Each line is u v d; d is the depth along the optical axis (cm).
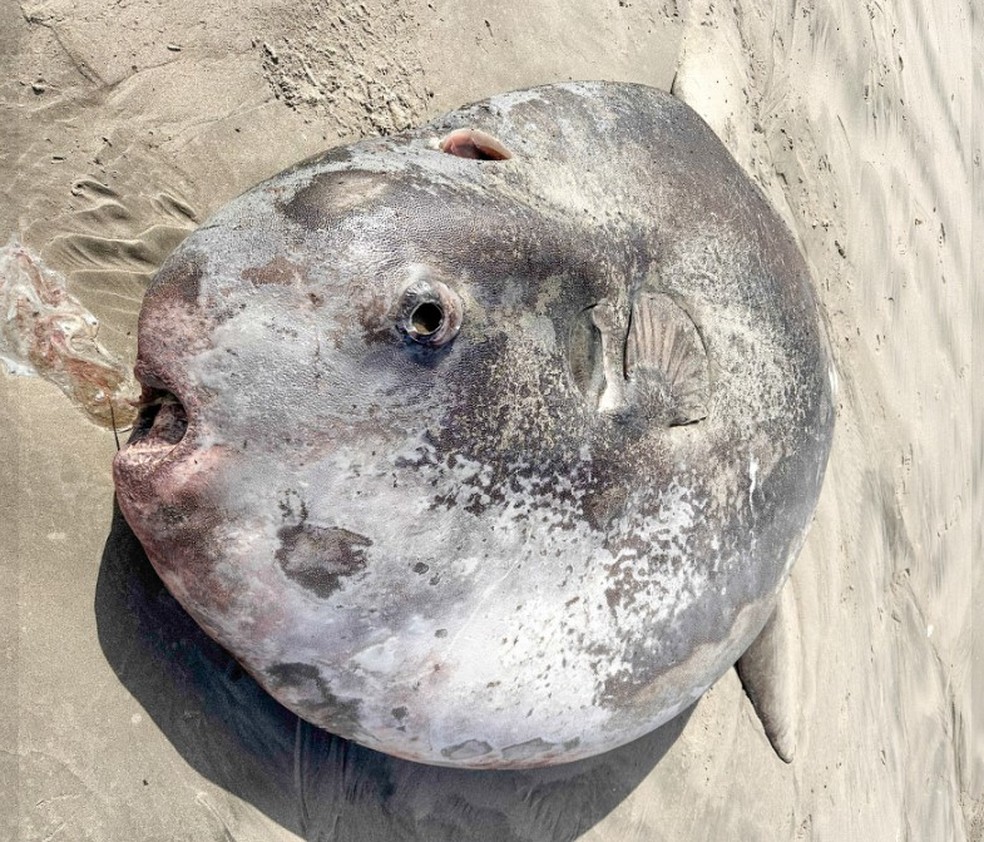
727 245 299
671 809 381
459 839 309
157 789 248
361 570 223
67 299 256
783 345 314
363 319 212
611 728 274
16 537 238
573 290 243
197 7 290
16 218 251
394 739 249
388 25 339
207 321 212
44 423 247
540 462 238
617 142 287
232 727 264
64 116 262
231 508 215
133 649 251
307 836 274
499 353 227
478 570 234
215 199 288
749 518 298
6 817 226
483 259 224
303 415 212
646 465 261
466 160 244
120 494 223
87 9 269
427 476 223
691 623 281
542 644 248
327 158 234
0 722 229
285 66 309
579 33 407
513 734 255
